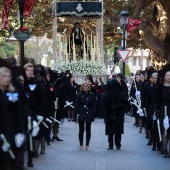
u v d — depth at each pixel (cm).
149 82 1997
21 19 2248
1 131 949
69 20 4781
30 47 8275
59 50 3772
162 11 4762
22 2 2236
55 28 3884
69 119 2992
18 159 990
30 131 1055
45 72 1738
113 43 5462
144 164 1527
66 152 1781
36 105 1471
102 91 3114
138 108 2284
